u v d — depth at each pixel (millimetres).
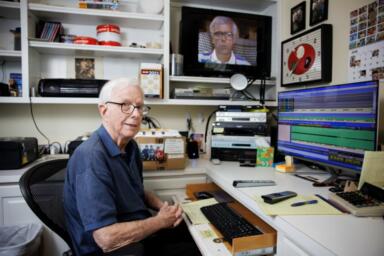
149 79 1850
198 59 2115
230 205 1333
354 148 1138
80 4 1846
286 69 1994
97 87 1822
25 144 1641
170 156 1677
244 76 2059
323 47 1603
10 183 1508
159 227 1074
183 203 1391
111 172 1066
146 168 1650
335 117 1232
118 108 1108
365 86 1085
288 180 1355
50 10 1742
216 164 1783
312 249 723
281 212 920
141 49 1911
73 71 2037
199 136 2277
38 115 2000
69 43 1796
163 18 1924
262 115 1899
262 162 1710
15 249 1344
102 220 929
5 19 1901
